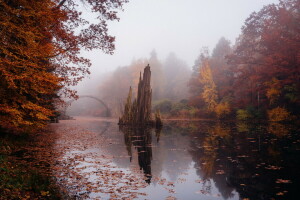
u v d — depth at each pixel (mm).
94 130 23938
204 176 6840
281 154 9273
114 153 10805
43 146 11773
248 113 33125
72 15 12203
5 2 8469
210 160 8938
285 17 31125
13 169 6238
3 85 8703
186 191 5617
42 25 9961
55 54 11031
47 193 5094
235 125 25734
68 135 18047
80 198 5094
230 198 5082
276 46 31047
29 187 5176
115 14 13078
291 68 27641
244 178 6453
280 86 28203
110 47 13141
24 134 13086
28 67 8250
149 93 32156
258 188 5617
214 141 13906
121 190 5672
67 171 7262
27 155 9102
